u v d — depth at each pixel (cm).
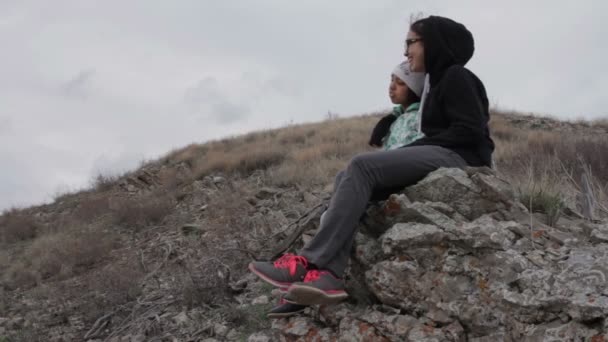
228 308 549
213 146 1861
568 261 308
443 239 325
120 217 1153
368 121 1966
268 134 1980
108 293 688
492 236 317
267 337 463
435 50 369
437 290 318
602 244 333
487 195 358
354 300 359
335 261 322
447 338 305
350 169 339
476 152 374
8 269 1007
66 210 1471
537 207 421
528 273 301
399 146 397
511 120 2084
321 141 1603
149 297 667
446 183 357
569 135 1689
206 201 1168
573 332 268
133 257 887
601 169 914
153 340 542
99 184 1664
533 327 283
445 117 368
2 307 775
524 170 836
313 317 365
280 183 1162
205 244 790
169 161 1772
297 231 523
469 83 358
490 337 297
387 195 375
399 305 329
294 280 318
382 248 342
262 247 654
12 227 1304
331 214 325
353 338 329
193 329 539
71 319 675
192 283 623
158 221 1109
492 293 303
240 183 1254
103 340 593
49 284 857
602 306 261
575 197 538
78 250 965
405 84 403
